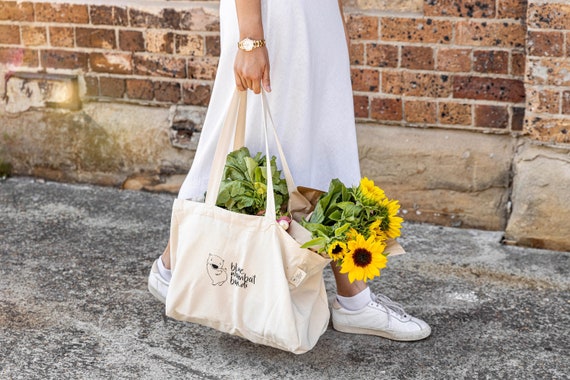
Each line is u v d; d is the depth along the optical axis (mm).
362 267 2668
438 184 4102
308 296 2811
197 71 4312
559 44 3623
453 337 3148
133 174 4570
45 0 4418
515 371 2932
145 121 4469
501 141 3969
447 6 3850
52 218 4199
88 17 4391
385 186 4184
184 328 3201
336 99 3016
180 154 4473
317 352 3037
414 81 4004
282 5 2818
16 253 3811
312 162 3045
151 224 4148
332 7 2963
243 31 2734
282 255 2703
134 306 3367
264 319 2760
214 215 2785
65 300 3406
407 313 3322
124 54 4398
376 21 3969
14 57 4555
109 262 3742
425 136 4066
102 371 2920
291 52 2869
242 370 2928
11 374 2891
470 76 3920
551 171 3809
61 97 4520
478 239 3992
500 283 3568
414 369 2943
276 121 2959
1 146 4711
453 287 3535
